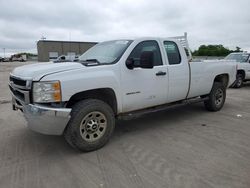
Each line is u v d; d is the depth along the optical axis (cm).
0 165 377
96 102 419
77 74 397
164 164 375
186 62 568
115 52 474
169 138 486
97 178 338
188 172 350
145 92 489
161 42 529
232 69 720
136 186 317
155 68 502
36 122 381
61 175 346
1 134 513
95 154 414
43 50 5434
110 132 443
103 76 422
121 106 460
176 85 548
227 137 489
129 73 460
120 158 398
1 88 1257
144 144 455
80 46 4716
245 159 390
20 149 438
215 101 683
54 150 433
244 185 316
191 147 439
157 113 673
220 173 346
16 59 7788
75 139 404
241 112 691
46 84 371
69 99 388
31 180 334
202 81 618
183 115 654
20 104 429
